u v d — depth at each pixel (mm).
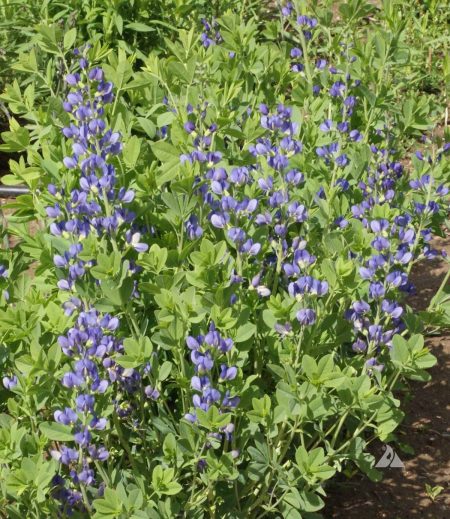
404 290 2066
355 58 2473
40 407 1721
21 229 2111
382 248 1860
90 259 1792
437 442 2229
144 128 2197
